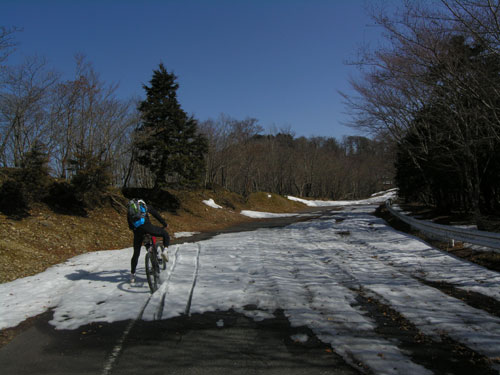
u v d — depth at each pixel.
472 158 11.71
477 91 9.02
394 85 11.79
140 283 6.88
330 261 9.02
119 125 20.61
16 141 17.66
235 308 5.30
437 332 4.20
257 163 47.75
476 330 4.18
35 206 13.77
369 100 14.48
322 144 102.81
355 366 3.41
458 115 10.66
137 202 6.55
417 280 6.77
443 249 9.89
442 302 5.32
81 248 11.54
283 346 3.93
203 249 11.34
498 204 18.08
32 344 4.21
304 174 69.38
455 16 8.04
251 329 4.46
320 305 5.33
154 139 20.66
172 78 22.11
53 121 19.47
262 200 44.22
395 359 3.51
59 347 4.09
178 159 21.22
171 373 3.38
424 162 18.34
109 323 4.80
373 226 17.12
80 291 6.32
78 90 17.61
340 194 86.75
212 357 3.71
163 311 5.19
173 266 8.38
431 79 9.56
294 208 47.72
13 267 8.09
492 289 5.81
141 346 4.03
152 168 21.81
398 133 15.36
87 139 19.23
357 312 4.99
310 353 3.73
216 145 38.22
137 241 6.56
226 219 27.27
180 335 4.32
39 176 13.66
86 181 15.56
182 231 19.12
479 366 3.34
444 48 9.09
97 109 18.47
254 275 7.48
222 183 44.41
